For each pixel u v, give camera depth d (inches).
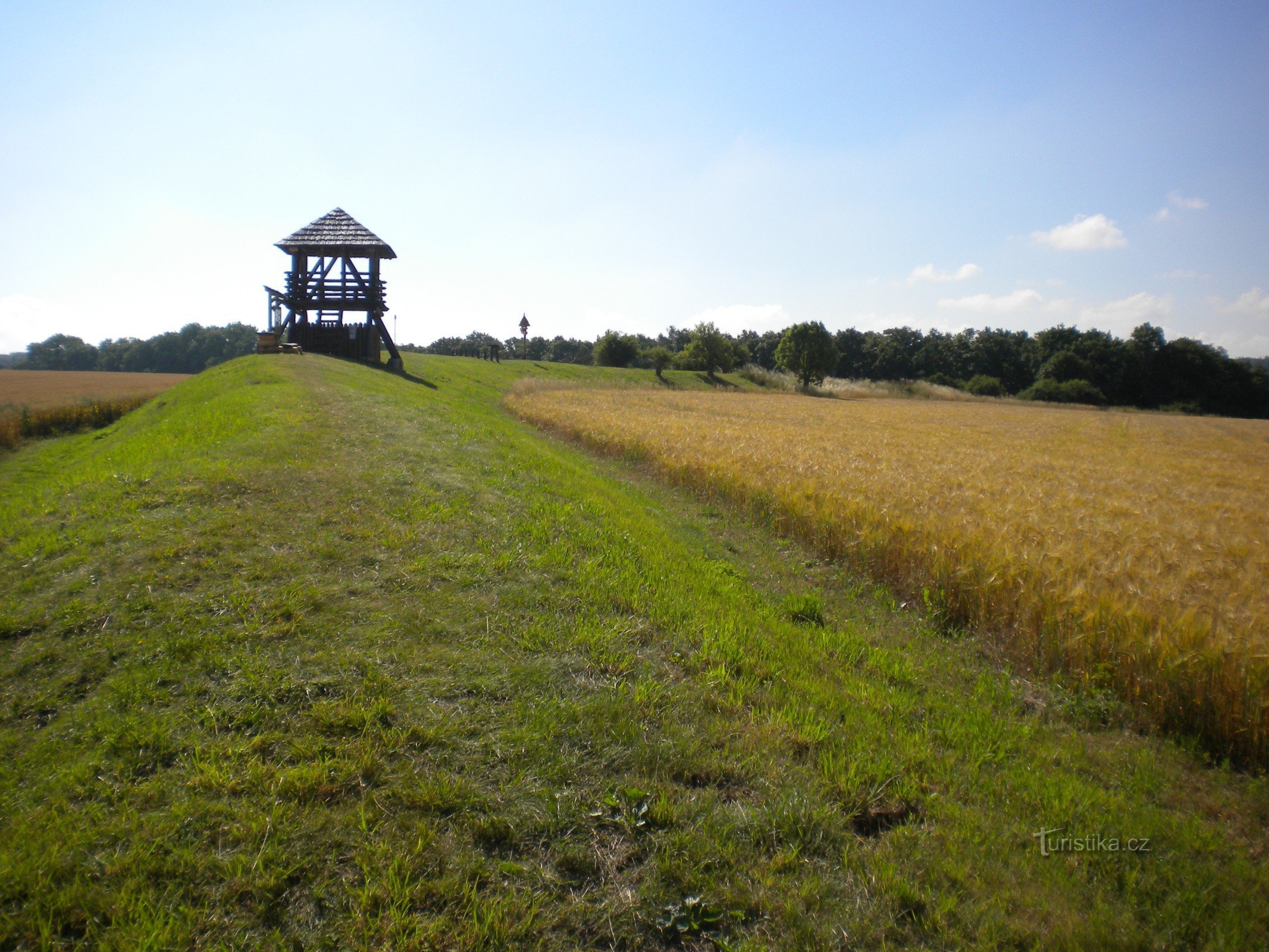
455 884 125.2
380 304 1406.3
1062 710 236.1
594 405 1391.5
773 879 134.0
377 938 114.0
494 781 153.1
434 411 748.0
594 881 130.7
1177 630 240.2
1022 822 161.6
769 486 521.3
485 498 381.4
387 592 241.3
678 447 710.5
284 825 134.9
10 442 894.4
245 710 169.3
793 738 182.7
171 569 241.4
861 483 543.5
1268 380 3602.4
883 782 169.3
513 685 190.7
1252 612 261.3
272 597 226.8
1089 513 507.8
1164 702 226.5
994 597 303.9
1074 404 3420.3
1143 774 196.5
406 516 324.2
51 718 167.0
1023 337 4601.4
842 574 386.6
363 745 159.2
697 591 298.4
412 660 197.8
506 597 247.9
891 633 305.6
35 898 117.1
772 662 231.1
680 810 149.2
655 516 480.7
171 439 470.3
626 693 195.0
